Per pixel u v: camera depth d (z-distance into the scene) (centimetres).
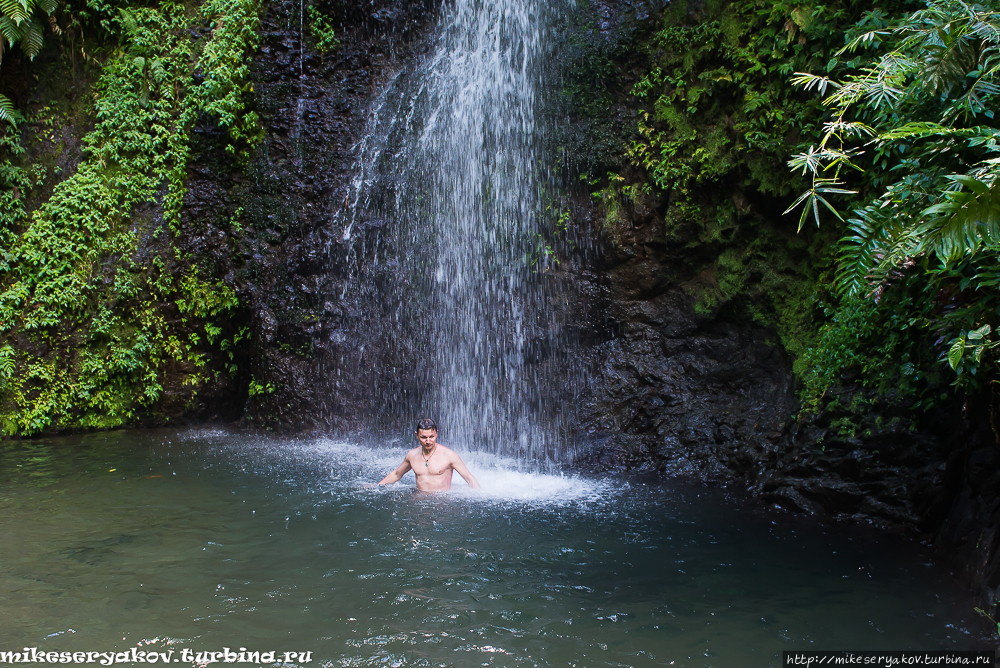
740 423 812
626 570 498
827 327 734
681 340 926
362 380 1031
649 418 891
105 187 1065
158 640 382
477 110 1067
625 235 959
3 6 1002
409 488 716
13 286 1023
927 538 567
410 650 373
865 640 391
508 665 359
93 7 1070
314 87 1117
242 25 1092
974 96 378
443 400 1017
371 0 1135
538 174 1020
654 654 373
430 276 1048
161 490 700
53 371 1026
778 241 854
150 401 1077
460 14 1124
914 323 579
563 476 801
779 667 361
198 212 1090
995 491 482
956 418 561
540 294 1004
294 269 1067
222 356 1107
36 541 546
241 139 1101
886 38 678
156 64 1077
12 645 374
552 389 970
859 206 727
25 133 1067
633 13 987
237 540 552
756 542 562
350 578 475
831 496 635
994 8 385
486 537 566
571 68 1013
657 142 934
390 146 1102
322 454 894
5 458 852
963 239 233
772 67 824
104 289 1056
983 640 392
